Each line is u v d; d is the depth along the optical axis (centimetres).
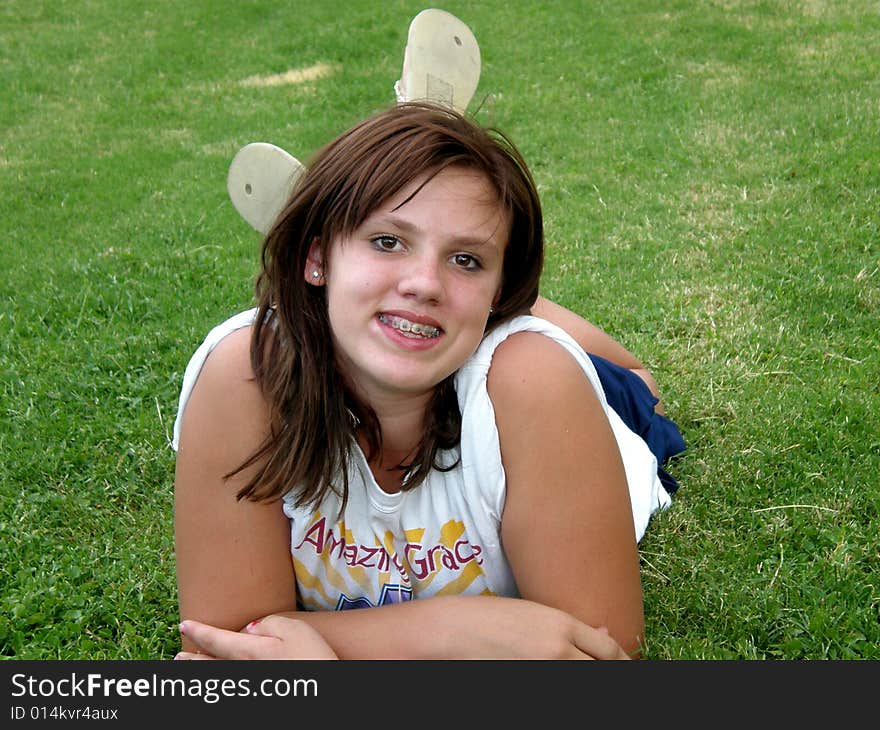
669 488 297
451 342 187
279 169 225
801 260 446
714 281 434
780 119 636
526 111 714
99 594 271
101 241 537
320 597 221
